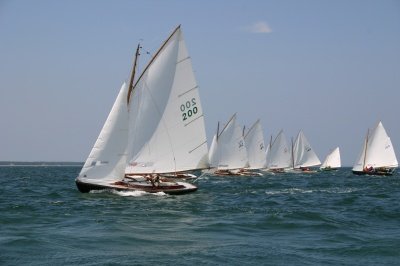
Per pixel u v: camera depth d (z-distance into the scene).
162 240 22.66
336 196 49.34
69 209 34.16
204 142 45.78
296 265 18.64
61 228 25.45
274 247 21.56
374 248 21.59
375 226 28.38
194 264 18.36
